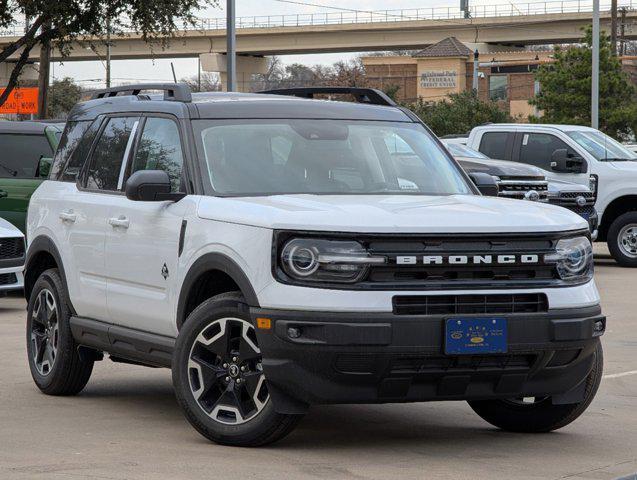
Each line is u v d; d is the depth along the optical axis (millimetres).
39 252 9570
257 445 7188
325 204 7191
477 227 6898
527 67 115250
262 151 8031
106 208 8539
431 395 6906
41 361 9438
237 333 7203
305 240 6809
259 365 7074
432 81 118938
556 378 7156
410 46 122688
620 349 12070
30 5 33906
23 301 16797
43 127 19156
